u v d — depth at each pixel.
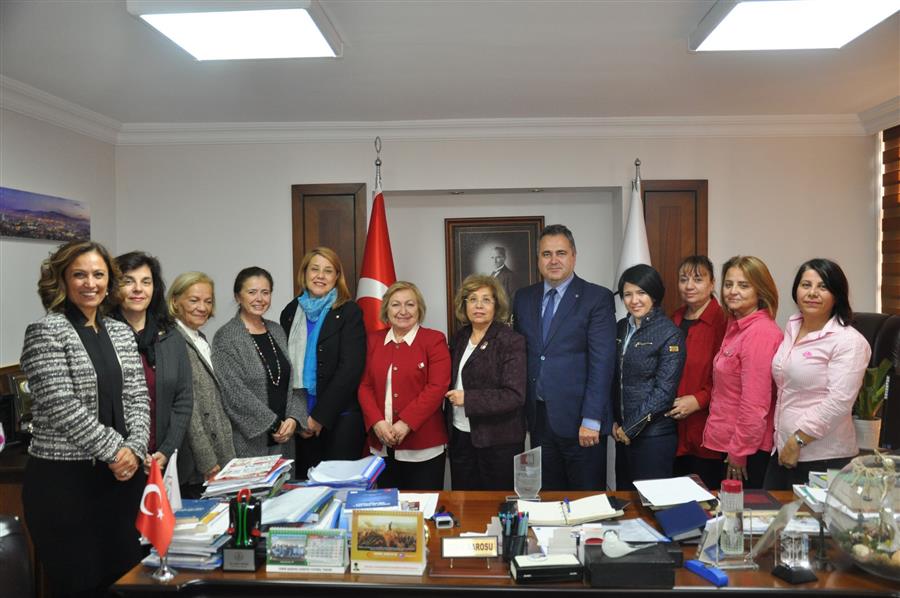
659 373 2.62
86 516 1.98
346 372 2.84
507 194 4.41
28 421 3.02
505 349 2.68
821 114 3.95
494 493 2.15
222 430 2.56
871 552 1.52
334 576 1.60
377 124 4.05
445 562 1.65
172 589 1.56
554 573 1.55
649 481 2.07
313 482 2.03
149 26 2.41
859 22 2.27
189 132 4.10
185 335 2.50
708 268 2.92
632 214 3.91
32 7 2.27
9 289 3.19
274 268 4.19
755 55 2.84
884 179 3.99
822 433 2.22
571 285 2.80
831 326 2.25
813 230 4.09
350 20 2.39
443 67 2.96
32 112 3.35
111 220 4.13
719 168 4.09
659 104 3.69
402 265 4.47
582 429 2.67
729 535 1.63
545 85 3.28
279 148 4.16
